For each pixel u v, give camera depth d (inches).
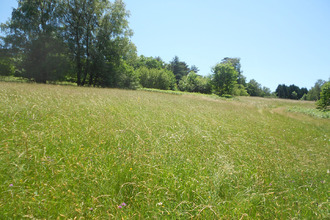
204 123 283.4
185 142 167.6
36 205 71.3
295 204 92.7
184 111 413.7
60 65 1132.5
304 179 121.2
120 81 1414.9
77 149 123.8
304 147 207.2
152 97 700.0
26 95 328.2
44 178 89.6
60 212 70.8
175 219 74.7
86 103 328.2
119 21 1293.1
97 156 116.1
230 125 299.7
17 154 99.3
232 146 174.2
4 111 190.9
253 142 201.8
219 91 2091.5
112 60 1353.3
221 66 2039.9
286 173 126.0
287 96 3846.0
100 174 97.0
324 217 82.6
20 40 1044.5
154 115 301.4
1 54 1035.3
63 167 97.6
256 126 326.0
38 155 104.3
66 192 80.5
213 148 162.4
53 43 1085.1
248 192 96.9
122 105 376.8
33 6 1050.7
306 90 3850.9
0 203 68.4
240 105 808.9
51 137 132.6
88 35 1251.8
